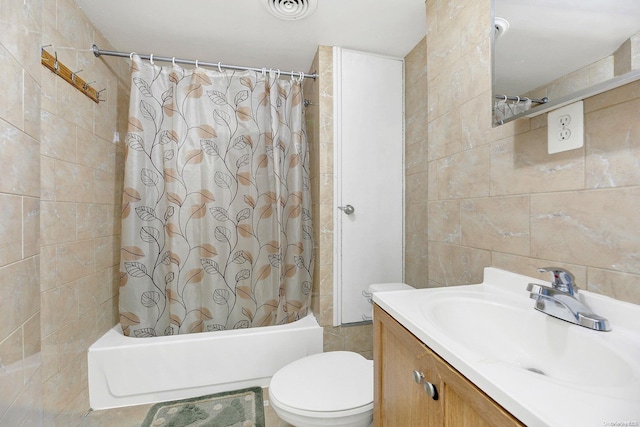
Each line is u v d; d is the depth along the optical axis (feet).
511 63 2.71
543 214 2.48
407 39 5.35
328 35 5.24
